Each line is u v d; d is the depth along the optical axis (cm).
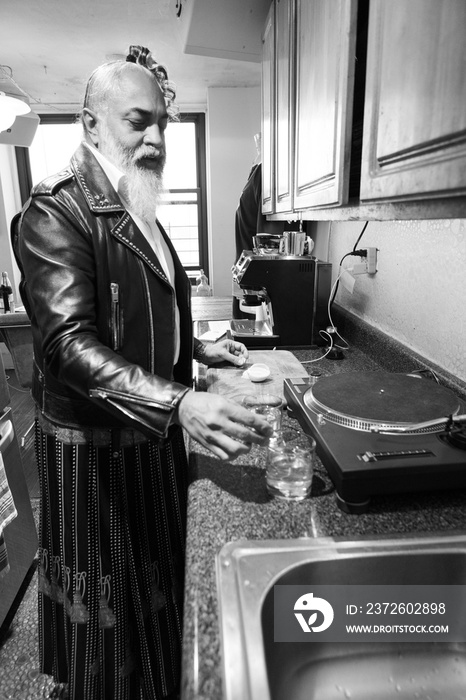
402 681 68
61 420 106
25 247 96
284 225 291
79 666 113
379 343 162
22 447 290
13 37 289
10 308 299
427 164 61
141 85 105
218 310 301
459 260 119
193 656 50
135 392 81
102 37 290
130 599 116
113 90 104
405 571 66
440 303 129
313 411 91
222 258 435
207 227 475
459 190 55
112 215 103
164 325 110
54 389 105
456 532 69
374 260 172
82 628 112
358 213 90
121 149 107
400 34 68
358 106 91
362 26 88
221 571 62
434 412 86
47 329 90
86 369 84
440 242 128
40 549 123
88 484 107
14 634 159
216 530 70
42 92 398
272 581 60
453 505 76
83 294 93
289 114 143
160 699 125
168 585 123
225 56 231
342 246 211
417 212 68
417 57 63
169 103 129
